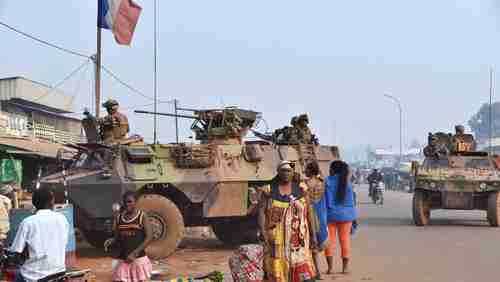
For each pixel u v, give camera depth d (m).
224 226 25.92
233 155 23.56
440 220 36.09
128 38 34.66
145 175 21.67
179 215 21.34
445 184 31.41
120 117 24.31
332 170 17.64
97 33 34.38
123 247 12.25
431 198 32.69
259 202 12.27
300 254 12.04
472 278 16.70
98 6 34.38
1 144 36.62
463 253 21.64
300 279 12.00
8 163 37.50
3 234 17.12
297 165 25.69
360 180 133.62
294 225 12.05
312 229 12.54
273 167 24.19
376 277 16.92
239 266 13.70
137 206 20.98
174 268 19.11
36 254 10.40
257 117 26.69
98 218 21.30
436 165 34.62
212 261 20.86
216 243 26.80
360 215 40.09
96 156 22.05
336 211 17.38
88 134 24.77
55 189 20.83
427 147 35.25
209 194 22.69
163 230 21.17
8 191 23.34
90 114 24.70
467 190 31.27
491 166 33.94
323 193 16.08
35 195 10.80
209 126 25.33
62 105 62.25
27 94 54.56
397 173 100.00
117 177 21.27
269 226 12.06
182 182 22.20
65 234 10.83
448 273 17.50
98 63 34.34
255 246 13.80
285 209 12.05
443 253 21.69
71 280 12.62
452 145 35.09
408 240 25.70
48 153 39.81
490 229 30.27
